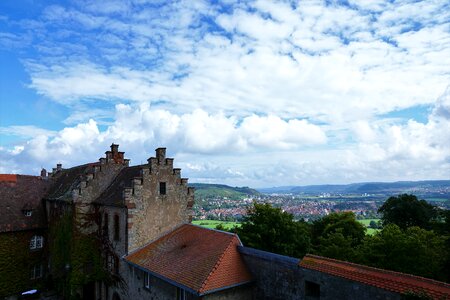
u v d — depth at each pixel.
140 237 36.84
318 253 56.62
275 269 26.52
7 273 44.78
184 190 40.97
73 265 40.09
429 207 81.19
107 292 41.12
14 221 46.53
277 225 53.59
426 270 40.09
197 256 30.41
